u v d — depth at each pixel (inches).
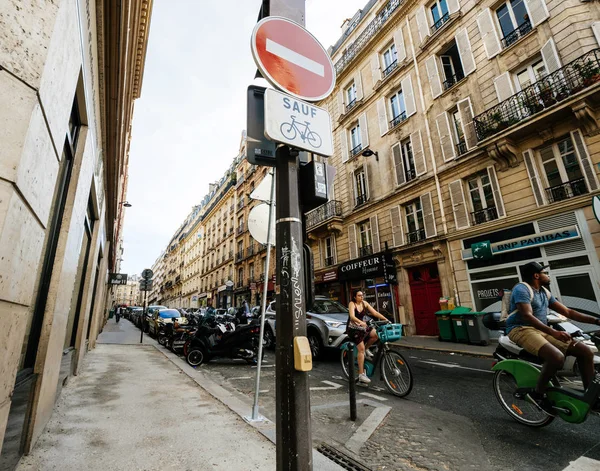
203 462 90.9
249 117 81.6
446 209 498.6
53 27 61.4
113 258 653.3
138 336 579.5
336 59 845.2
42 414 104.0
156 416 129.0
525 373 126.0
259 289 1028.5
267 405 163.3
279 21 83.8
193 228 2246.6
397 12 644.1
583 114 346.6
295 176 75.7
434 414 146.9
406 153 597.6
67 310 130.6
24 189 56.7
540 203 386.0
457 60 554.3
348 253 682.8
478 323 380.5
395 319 548.1
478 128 454.6
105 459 91.3
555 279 366.3
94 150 150.7
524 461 101.9
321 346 299.0
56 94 68.3
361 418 142.3
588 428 125.7
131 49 187.3
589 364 111.6
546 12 408.2
